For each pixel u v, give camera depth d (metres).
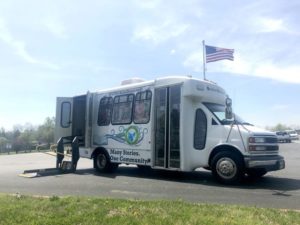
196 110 12.23
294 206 8.05
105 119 15.07
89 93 15.74
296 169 15.98
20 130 86.88
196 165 11.98
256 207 7.46
